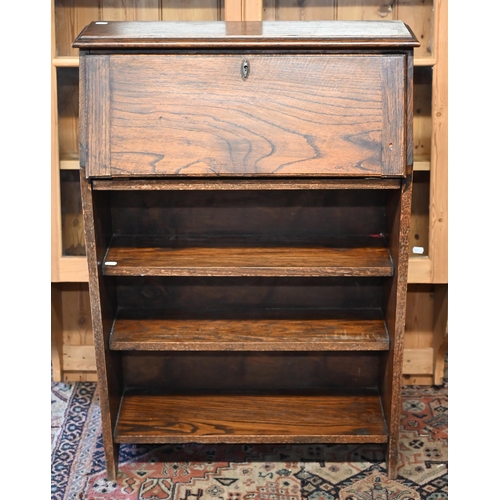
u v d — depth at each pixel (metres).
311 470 2.82
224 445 2.97
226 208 2.83
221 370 3.01
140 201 2.82
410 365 3.41
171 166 2.40
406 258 2.51
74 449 2.95
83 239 3.16
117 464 2.82
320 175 2.40
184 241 2.81
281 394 2.98
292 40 2.38
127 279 2.90
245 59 2.40
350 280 2.90
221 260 2.64
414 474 2.80
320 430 2.77
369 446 2.96
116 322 2.81
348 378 3.01
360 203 2.82
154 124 2.40
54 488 2.72
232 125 2.40
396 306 2.56
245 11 2.99
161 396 2.97
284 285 2.91
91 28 2.51
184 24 2.61
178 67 2.40
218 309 2.93
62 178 3.11
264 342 2.67
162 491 2.71
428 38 3.04
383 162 2.39
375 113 2.40
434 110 3.01
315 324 2.80
